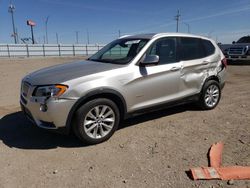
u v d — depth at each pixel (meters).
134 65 5.12
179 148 4.59
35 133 5.30
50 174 3.83
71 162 4.16
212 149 4.48
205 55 6.46
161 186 3.52
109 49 6.01
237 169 3.85
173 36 5.86
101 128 4.79
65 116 4.43
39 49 44.03
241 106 7.13
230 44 18.50
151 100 5.41
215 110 6.74
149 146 4.68
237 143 4.76
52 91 4.36
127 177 3.73
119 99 4.94
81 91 4.46
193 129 5.45
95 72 4.75
